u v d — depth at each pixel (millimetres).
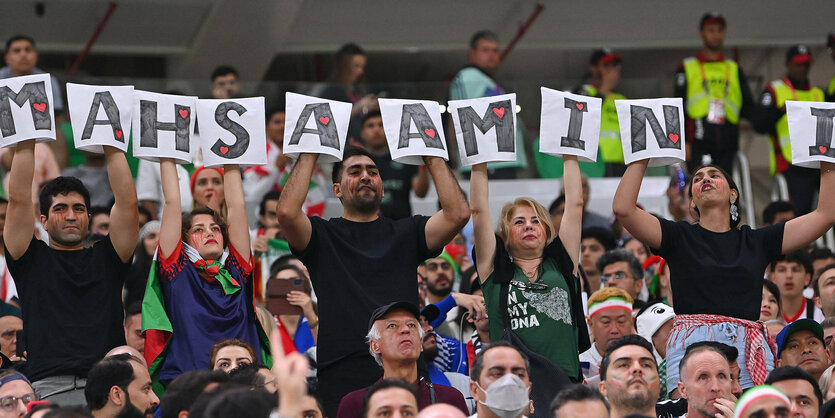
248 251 29859
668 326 31844
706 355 26891
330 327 28062
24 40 48188
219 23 56281
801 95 50500
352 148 29625
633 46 63156
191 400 24469
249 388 22938
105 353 28688
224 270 29609
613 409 26797
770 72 63625
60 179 29562
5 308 35094
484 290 29219
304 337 33875
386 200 44344
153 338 28906
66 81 46688
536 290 28734
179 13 56594
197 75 59406
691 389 26844
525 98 47844
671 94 63219
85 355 28500
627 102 29984
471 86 47531
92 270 29125
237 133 29938
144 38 58094
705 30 50156
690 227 29172
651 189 48469
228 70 47062
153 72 59750
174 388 24719
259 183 44438
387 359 26828
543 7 60344
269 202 41531
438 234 28969
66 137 45906
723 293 28578
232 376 25844
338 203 45375
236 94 46812
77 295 28875
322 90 46969
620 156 47938
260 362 29422
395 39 61188
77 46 57875
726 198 29234
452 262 36688
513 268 29156
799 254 38062
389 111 29422
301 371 17281
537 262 29266
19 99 28641
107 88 29125
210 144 29859
